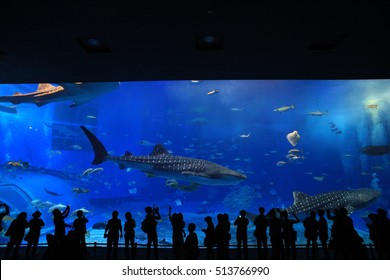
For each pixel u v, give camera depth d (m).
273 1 4.16
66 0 4.16
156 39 5.34
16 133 33.28
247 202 25.80
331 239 5.80
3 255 6.57
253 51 5.79
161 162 11.43
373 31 4.97
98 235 13.98
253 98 35.25
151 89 38.56
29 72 6.90
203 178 11.38
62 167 36.53
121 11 4.43
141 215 22.22
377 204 22.75
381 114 31.09
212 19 4.64
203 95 39.62
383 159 35.12
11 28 4.93
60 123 37.53
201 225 17.11
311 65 6.47
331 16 4.52
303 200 10.46
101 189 39.34
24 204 17.08
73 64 6.47
